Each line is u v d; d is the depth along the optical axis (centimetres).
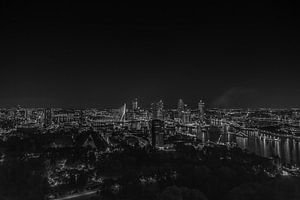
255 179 14400
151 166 17762
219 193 13362
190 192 12962
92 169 17700
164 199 12662
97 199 13562
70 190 14800
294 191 12156
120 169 17450
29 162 17000
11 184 14312
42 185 14712
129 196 13500
